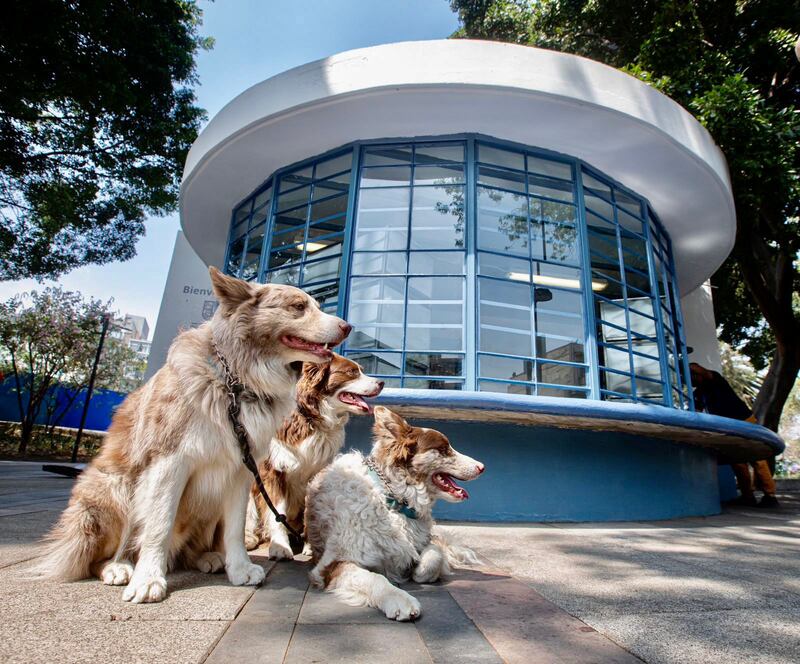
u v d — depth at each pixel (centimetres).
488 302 597
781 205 981
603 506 536
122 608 190
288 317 250
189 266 1188
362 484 266
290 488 344
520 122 628
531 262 624
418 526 275
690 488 640
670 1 929
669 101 641
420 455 277
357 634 173
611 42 1119
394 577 256
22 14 851
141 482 223
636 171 693
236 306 251
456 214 628
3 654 141
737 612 213
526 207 644
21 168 1106
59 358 1630
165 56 1182
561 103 589
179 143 1260
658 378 684
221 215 860
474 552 334
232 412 236
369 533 249
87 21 945
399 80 575
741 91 805
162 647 153
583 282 633
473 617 197
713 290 1407
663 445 614
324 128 652
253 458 243
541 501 515
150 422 228
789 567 320
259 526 346
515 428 530
